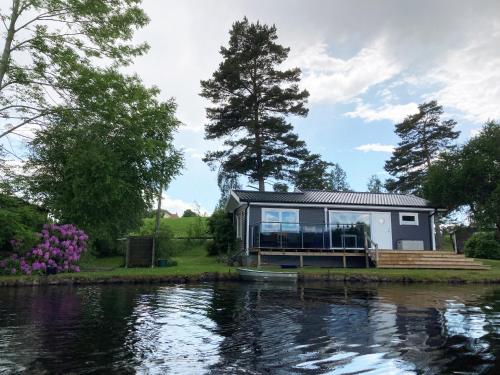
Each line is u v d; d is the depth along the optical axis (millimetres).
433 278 15773
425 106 46125
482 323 7176
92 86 17156
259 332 6492
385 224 23219
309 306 9258
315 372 4512
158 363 4852
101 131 18312
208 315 8078
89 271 16688
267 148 32781
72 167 17703
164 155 21172
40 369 4621
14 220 15445
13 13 16391
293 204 22344
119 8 18266
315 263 20938
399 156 47062
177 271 16438
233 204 26297
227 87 32656
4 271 15094
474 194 23625
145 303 9766
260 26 33406
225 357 5090
